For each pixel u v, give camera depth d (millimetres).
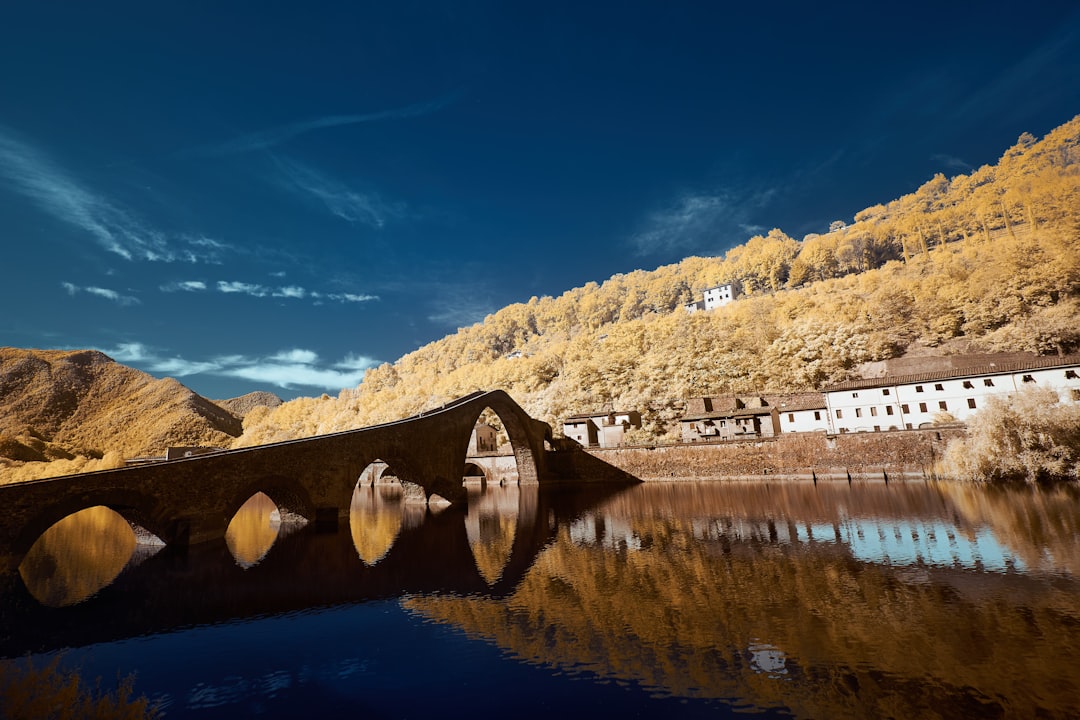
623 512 44469
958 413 56281
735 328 112812
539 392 121625
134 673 14648
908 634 14359
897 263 157625
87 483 29891
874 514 33938
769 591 19156
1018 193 168375
